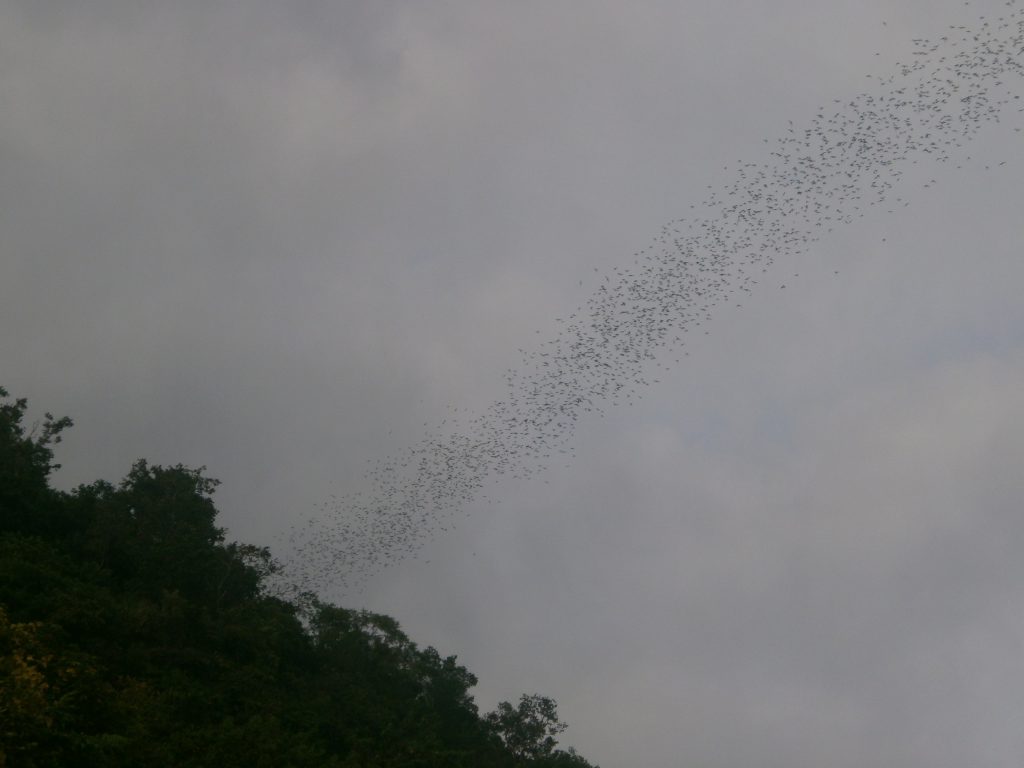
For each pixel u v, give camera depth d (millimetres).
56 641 44312
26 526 58312
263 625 59500
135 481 68812
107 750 36500
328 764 45062
